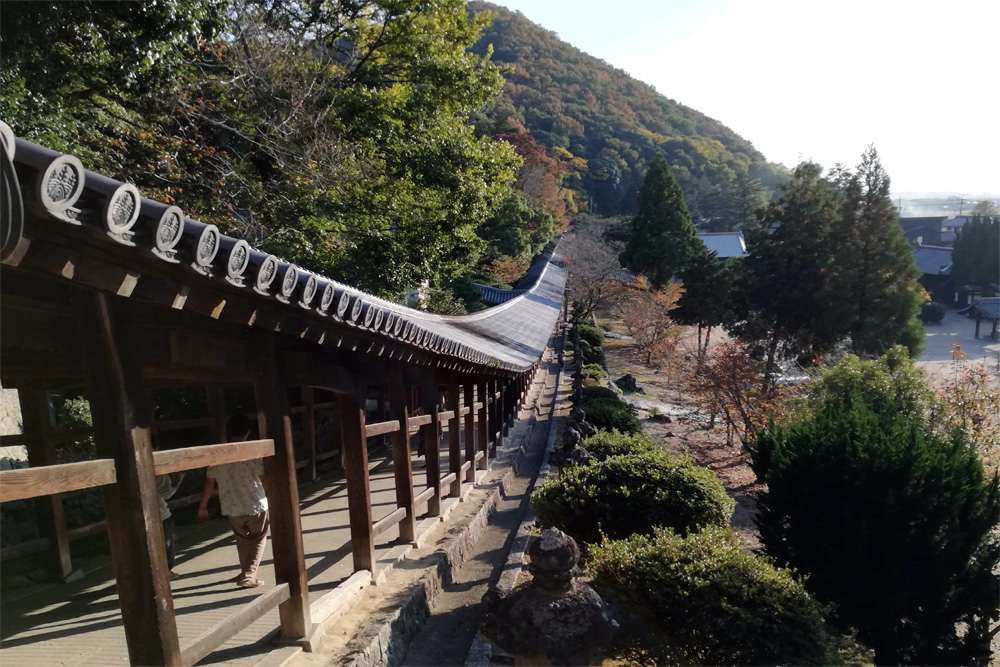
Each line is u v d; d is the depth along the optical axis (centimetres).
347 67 1302
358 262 1255
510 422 1500
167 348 294
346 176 1165
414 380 682
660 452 717
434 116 1357
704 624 444
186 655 288
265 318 336
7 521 569
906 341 2320
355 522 526
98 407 261
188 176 929
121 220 200
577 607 425
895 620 587
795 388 1574
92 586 492
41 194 175
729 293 2742
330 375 461
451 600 586
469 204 1344
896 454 583
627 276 4091
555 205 5588
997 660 741
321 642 414
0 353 286
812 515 614
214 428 704
